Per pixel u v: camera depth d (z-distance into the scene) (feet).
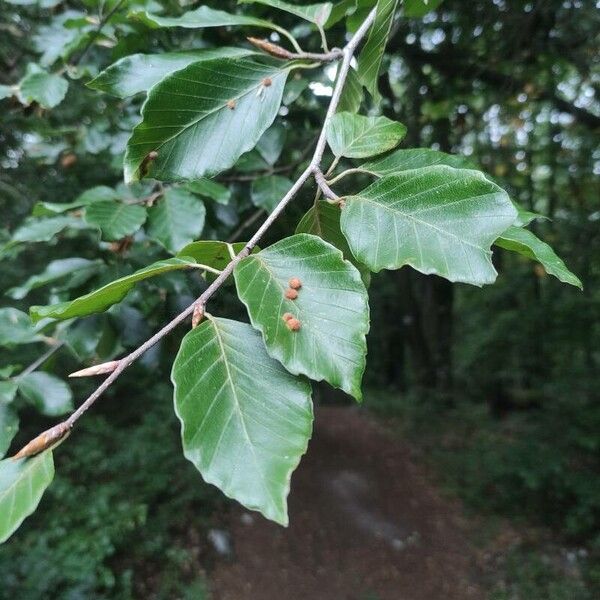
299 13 4.87
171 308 6.86
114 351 6.09
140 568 18.33
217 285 2.85
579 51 14.23
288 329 2.64
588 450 22.50
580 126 20.13
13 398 5.36
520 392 32.78
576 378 25.36
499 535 22.15
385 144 3.66
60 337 6.18
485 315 30.76
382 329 45.85
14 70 10.50
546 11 12.55
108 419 24.29
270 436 2.47
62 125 9.64
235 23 4.48
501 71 14.21
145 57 4.16
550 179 23.39
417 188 2.95
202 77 3.62
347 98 4.66
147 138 3.61
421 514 24.70
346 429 34.99
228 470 2.37
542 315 25.58
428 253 2.78
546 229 23.11
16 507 2.60
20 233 6.01
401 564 21.59
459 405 38.42
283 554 21.67
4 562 15.20
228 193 6.04
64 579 15.42
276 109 3.79
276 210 3.13
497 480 24.30
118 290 3.03
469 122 19.12
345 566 21.52
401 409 37.70
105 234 5.41
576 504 21.57
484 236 2.73
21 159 13.57
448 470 28.09
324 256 2.83
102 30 6.71
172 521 20.79
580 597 17.99
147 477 21.29
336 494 26.17
